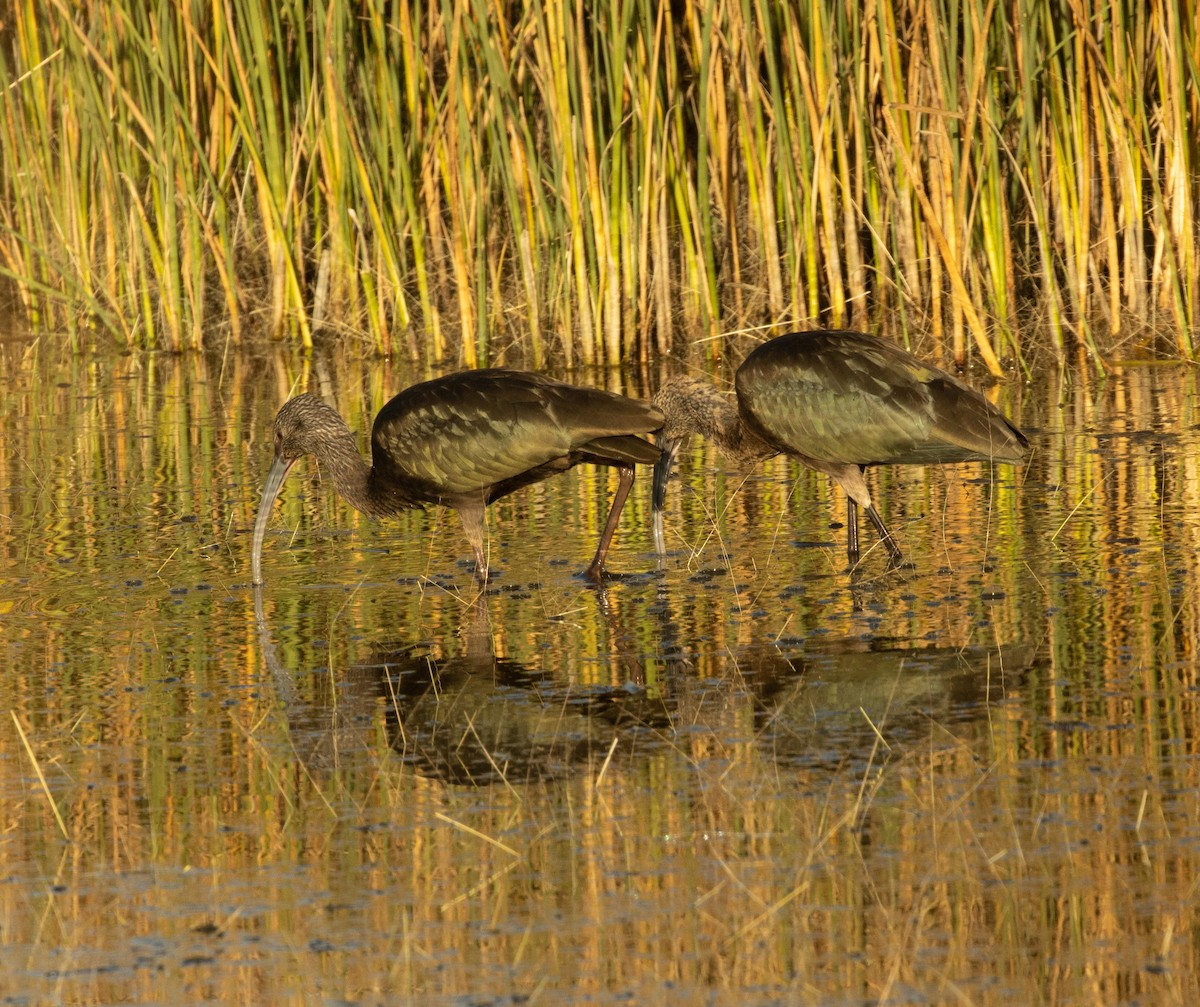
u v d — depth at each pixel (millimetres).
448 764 8703
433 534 14242
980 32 19344
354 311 23875
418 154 23250
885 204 21562
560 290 22328
